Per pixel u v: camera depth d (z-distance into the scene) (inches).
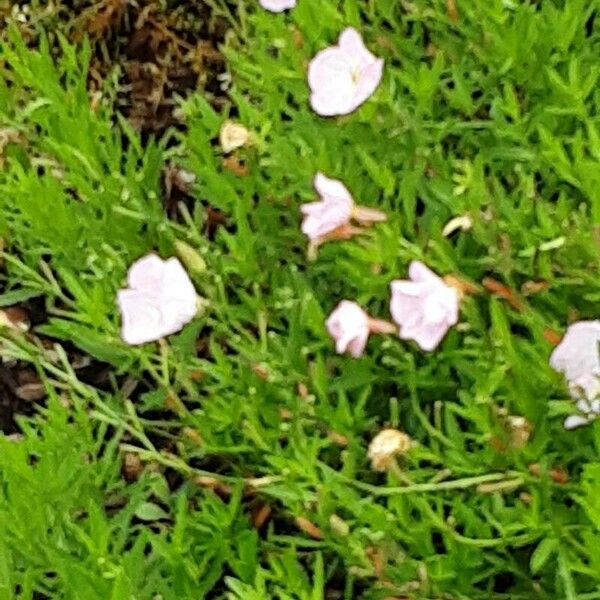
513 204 32.3
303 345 31.1
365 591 29.3
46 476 29.5
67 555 28.1
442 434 29.3
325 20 35.4
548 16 33.3
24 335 34.6
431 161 32.9
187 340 32.3
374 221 30.6
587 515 27.7
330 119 34.6
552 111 31.7
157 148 35.9
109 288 33.6
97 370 35.7
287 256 33.8
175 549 28.8
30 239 35.3
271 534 30.2
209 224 36.4
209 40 41.7
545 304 30.8
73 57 36.7
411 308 28.9
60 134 35.6
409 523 28.5
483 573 28.7
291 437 29.4
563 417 29.0
